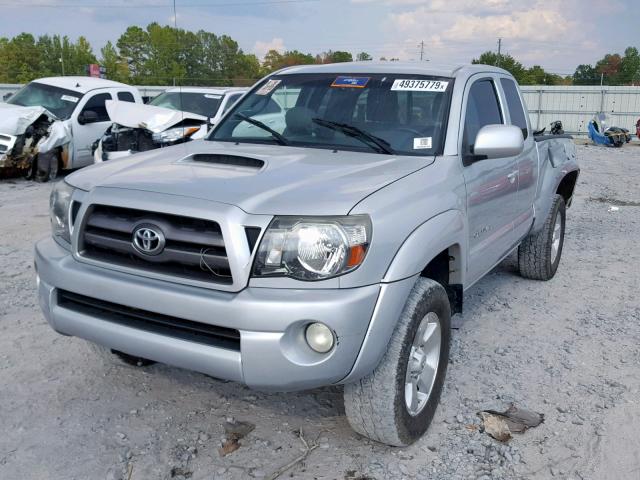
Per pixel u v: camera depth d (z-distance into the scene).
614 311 5.59
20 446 3.37
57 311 3.34
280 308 2.79
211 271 2.94
